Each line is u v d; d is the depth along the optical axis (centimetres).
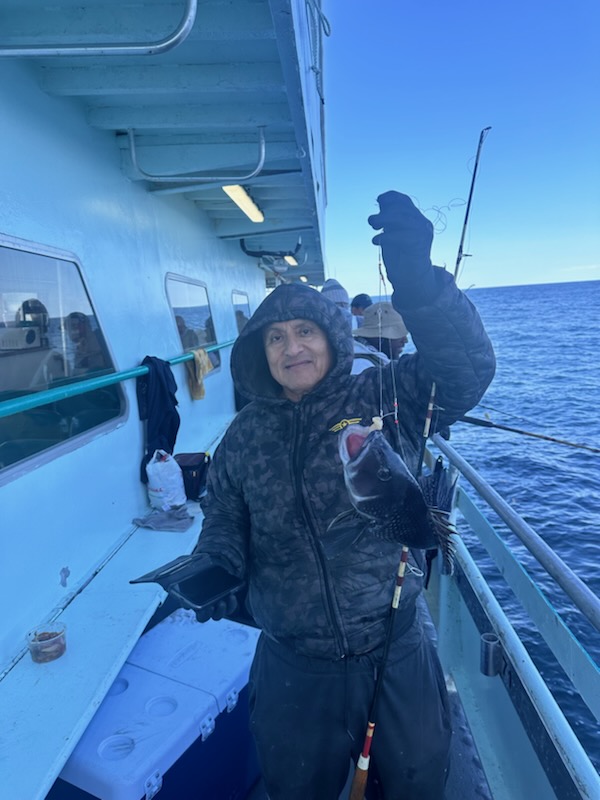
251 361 178
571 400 2000
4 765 184
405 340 398
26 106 281
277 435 172
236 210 620
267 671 179
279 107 338
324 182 665
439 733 170
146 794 190
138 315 417
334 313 166
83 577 302
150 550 336
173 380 421
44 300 290
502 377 2539
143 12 227
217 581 178
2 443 249
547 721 177
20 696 215
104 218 368
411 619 175
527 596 204
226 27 231
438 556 328
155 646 260
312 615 165
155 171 393
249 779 249
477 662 267
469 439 1538
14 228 266
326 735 168
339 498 165
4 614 238
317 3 296
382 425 169
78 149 335
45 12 227
